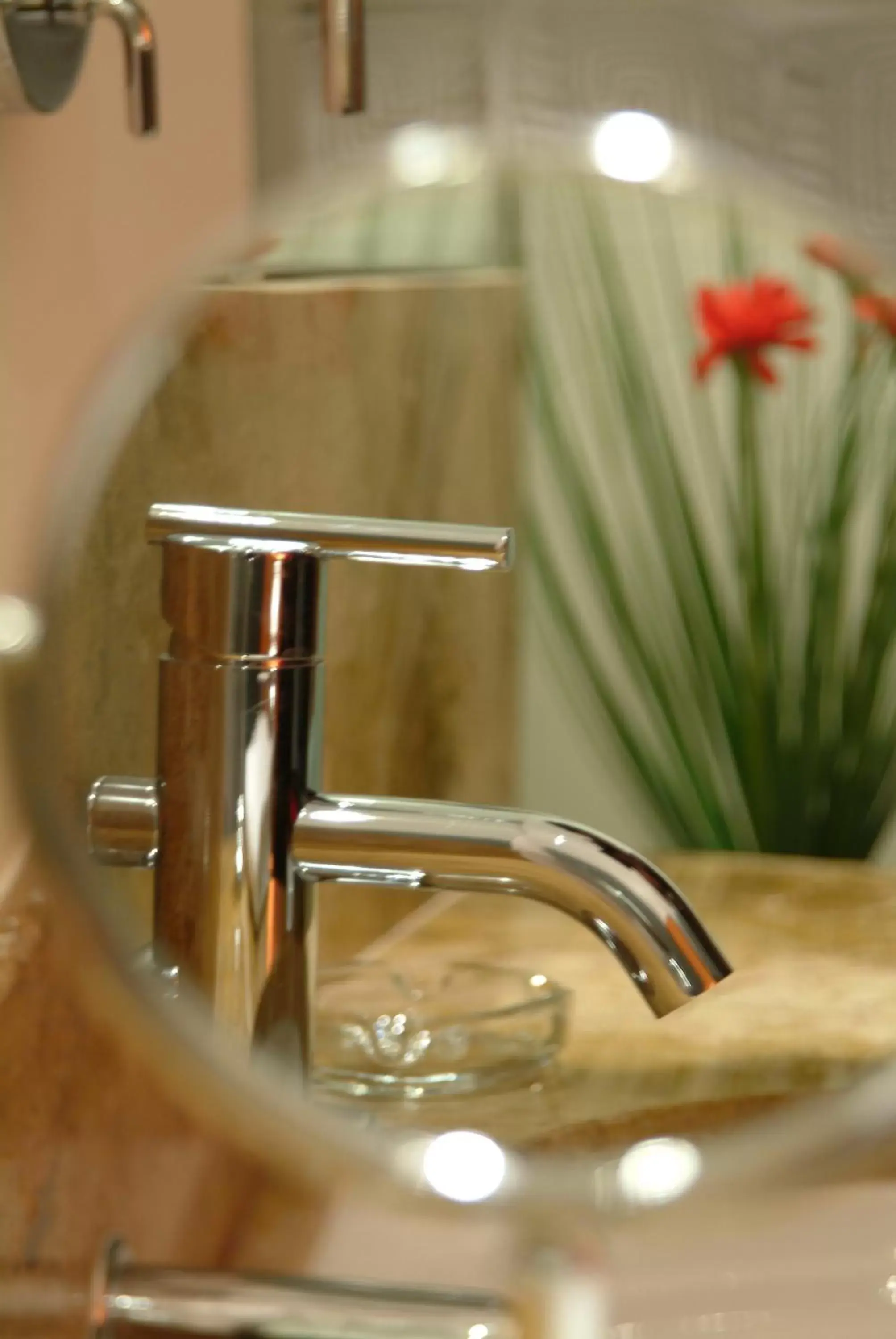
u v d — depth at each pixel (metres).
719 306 0.53
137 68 0.45
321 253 0.47
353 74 0.49
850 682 0.54
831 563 0.55
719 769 0.53
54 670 0.39
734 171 0.51
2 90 0.42
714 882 0.52
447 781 0.51
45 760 0.39
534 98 0.55
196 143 0.59
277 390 0.46
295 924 0.43
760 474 0.55
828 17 0.54
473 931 0.46
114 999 0.41
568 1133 0.44
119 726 0.41
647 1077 0.44
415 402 0.51
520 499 0.54
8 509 0.44
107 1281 0.42
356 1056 0.44
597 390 0.54
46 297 0.47
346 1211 0.69
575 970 0.45
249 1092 0.43
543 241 0.52
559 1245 0.38
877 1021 0.48
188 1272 0.42
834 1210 0.63
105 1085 0.54
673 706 0.54
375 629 0.48
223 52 0.58
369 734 0.47
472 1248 0.66
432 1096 0.44
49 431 0.47
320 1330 0.40
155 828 0.41
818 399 0.55
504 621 0.53
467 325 0.52
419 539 0.43
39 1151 0.47
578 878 0.44
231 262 0.45
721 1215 0.44
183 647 0.41
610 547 0.54
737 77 0.55
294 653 0.43
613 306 0.53
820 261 0.52
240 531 0.42
